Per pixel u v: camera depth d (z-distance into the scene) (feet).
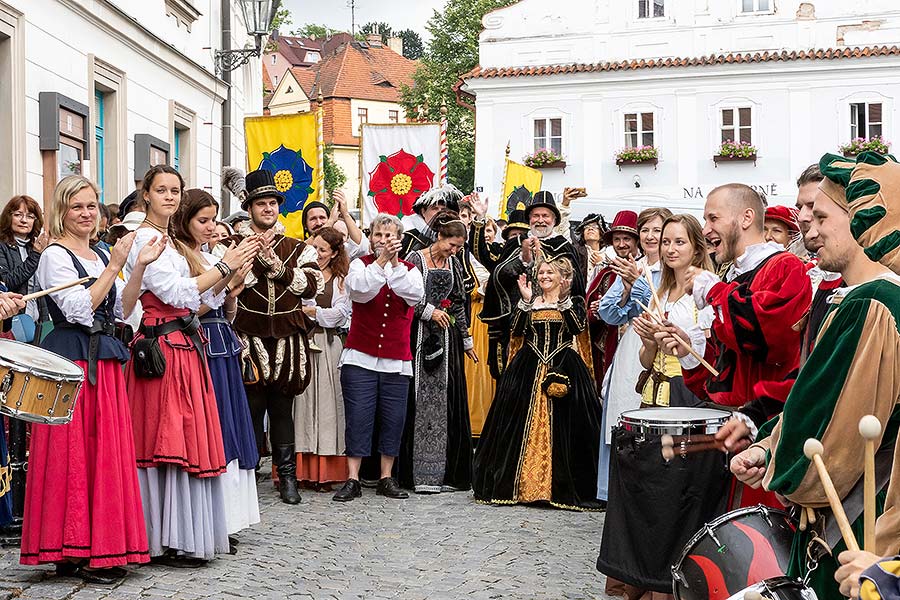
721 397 15.78
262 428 27.35
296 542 22.04
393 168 37.91
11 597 17.22
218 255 25.18
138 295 18.70
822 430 10.01
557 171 100.17
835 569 10.25
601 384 29.53
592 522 24.70
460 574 19.77
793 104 95.96
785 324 14.73
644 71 97.76
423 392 28.68
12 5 33.19
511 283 28.37
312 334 27.91
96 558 17.98
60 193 18.58
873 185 9.94
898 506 9.28
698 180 97.91
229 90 58.44
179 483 19.45
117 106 42.78
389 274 26.94
